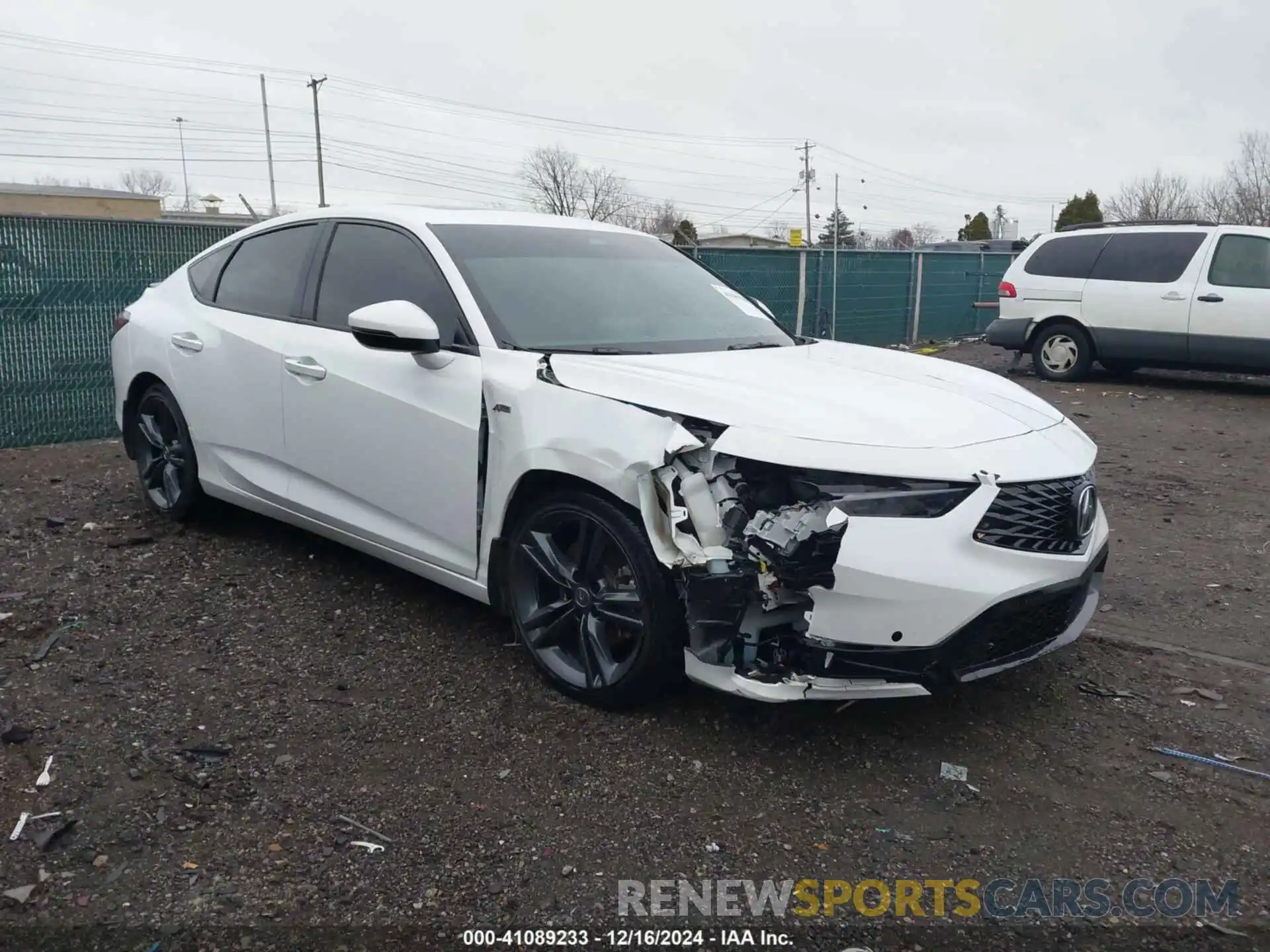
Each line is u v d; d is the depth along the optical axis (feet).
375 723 11.54
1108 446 28.55
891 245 207.21
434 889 8.84
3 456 23.57
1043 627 11.22
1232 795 10.62
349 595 15.21
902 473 10.09
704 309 15.01
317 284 15.07
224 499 16.83
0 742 10.85
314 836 9.48
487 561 12.48
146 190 216.33
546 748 11.08
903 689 10.32
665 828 9.76
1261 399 37.09
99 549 16.83
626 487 10.77
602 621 11.76
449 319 13.04
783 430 10.35
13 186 148.15
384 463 13.50
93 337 25.12
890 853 9.52
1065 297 40.68
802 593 10.19
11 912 8.41
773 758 11.02
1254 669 13.65
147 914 8.42
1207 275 37.70
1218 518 21.13
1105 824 10.05
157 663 12.85
